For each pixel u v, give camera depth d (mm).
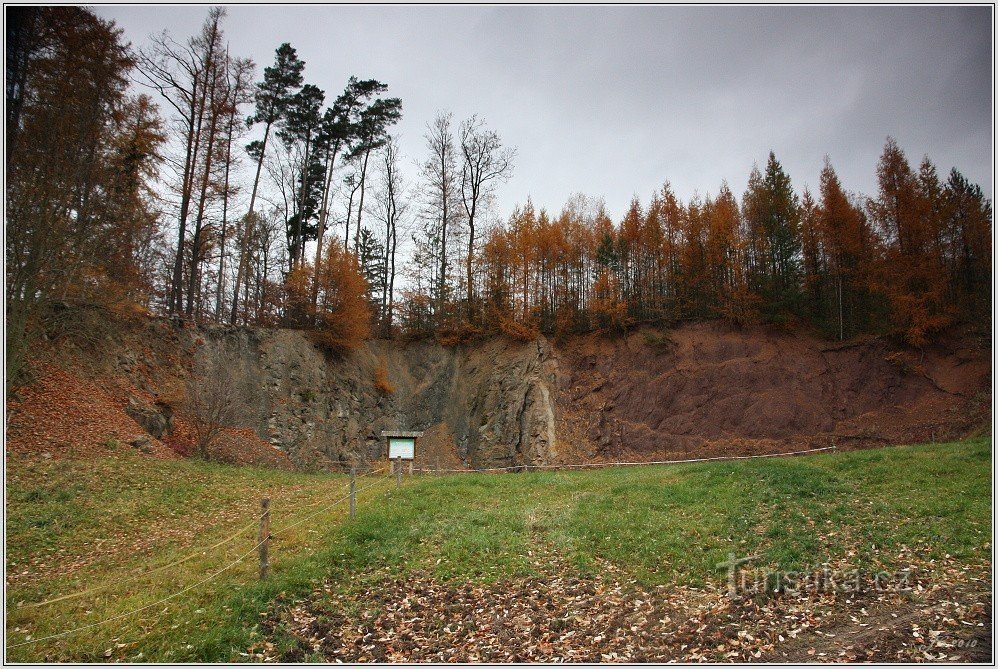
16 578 9672
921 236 32125
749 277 36094
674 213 38812
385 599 8805
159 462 17766
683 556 10047
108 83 21969
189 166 29531
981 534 9898
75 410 18844
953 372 28750
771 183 40875
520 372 31750
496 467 28250
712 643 7023
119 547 11500
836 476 15047
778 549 10008
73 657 6859
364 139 39594
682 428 29250
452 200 40156
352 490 13336
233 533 12609
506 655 7016
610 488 16391
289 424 26625
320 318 32375
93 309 22875
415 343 35469
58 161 18344
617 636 7410
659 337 33312
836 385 29906
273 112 36281
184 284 36438
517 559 10406
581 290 37781
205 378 25719
